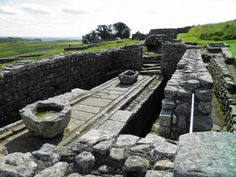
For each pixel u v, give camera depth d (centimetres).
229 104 580
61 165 260
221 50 1392
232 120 497
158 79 1106
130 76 967
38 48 7444
